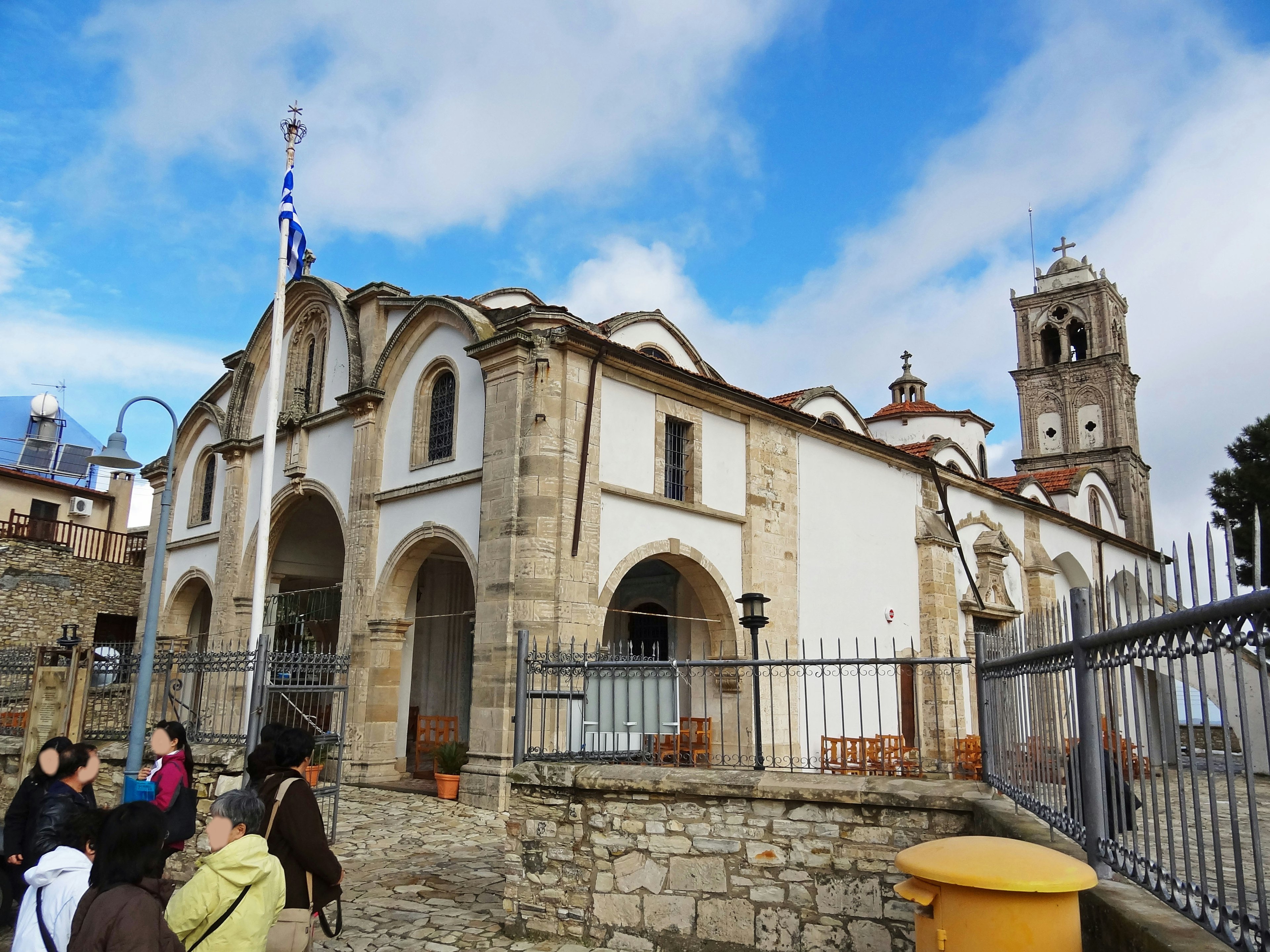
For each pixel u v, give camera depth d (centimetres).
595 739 846
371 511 1858
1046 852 438
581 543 1523
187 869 1000
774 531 1950
